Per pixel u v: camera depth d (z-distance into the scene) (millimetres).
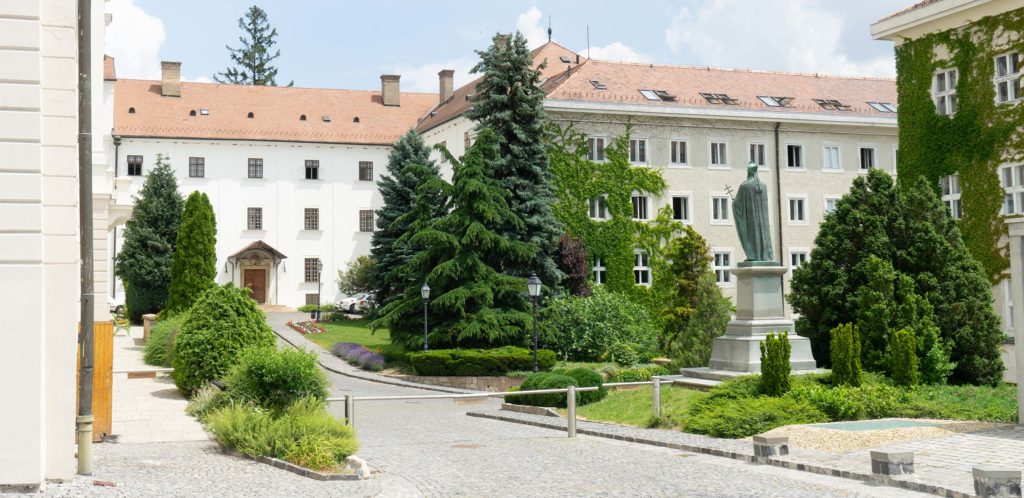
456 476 12414
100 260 28438
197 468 12211
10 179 10023
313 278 66250
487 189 35000
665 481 11477
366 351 37719
